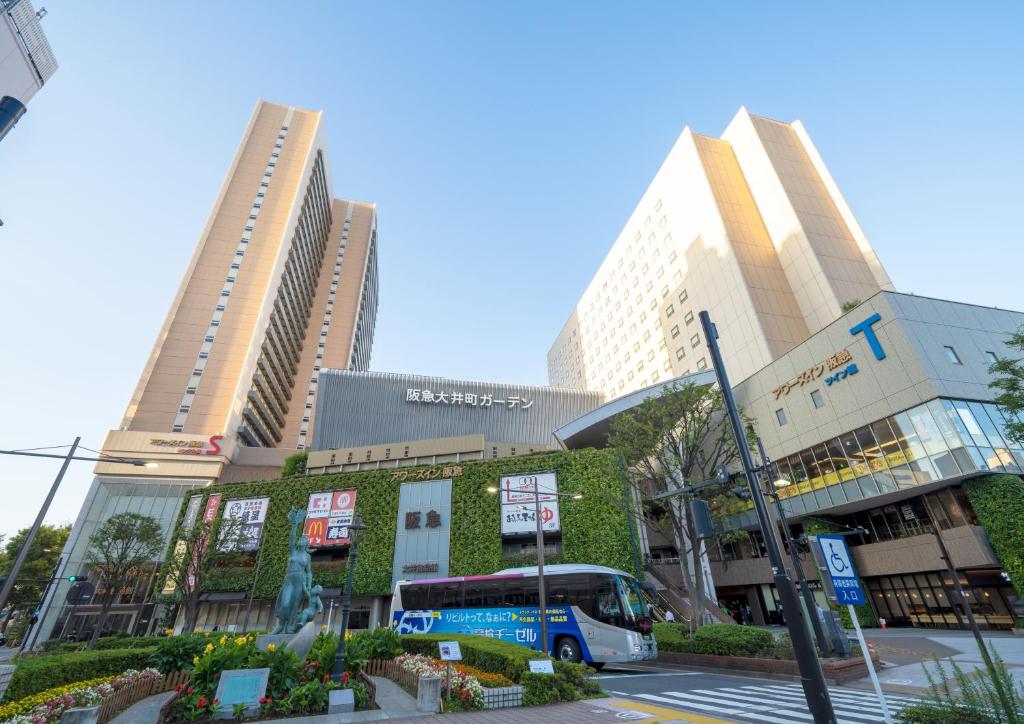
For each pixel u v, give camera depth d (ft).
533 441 208.64
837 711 37.04
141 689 39.11
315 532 138.31
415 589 76.07
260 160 316.81
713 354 30.40
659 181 244.01
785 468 129.29
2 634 162.09
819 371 121.80
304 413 319.88
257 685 34.83
